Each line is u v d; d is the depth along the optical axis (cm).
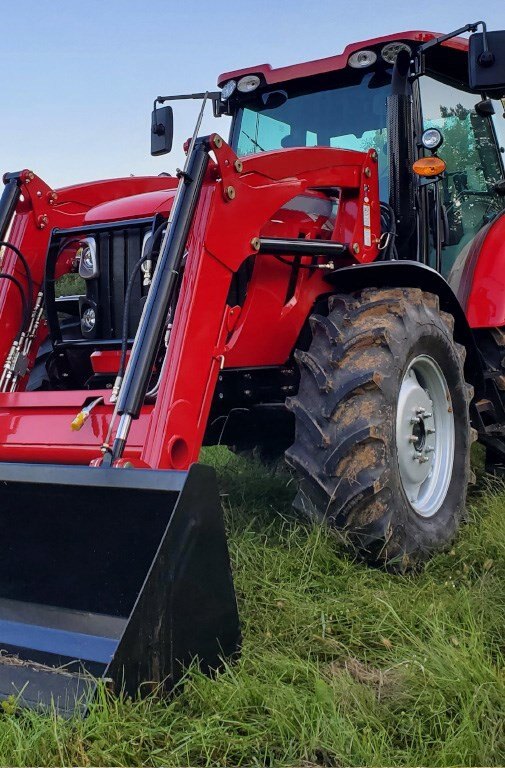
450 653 199
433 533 296
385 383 274
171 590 187
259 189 283
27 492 212
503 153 442
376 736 170
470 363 358
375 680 202
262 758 168
